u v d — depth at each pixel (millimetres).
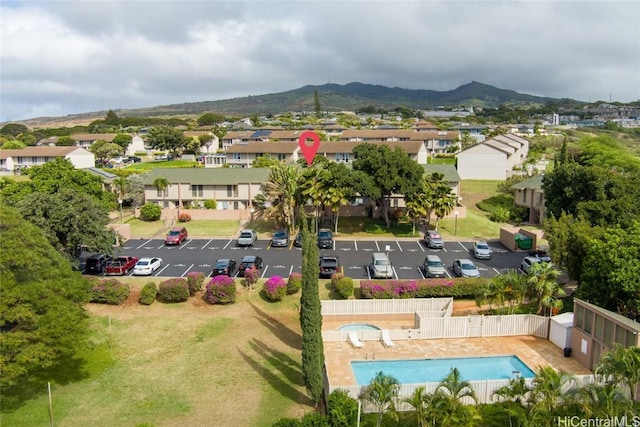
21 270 27000
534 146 132875
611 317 28297
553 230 39594
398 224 67062
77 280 30125
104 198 58844
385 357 31891
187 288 41031
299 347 34125
